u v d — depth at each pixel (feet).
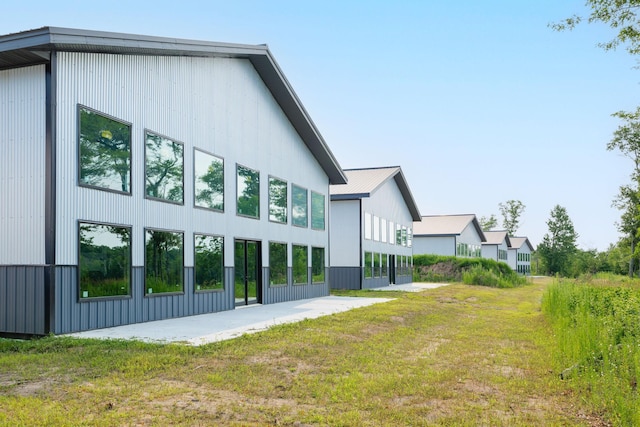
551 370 28.73
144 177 43.93
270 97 66.90
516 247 265.13
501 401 22.66
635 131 112.37
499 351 34.96
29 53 34.73
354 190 97.60
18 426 17.53
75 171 36.96
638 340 29.17
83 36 36.52
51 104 35.37
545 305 57.11
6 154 36.68
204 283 51.60
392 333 41.57
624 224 129.90
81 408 19.75
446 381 26.03
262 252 63.21
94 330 37.68
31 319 34.99
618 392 21.81
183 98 49.85
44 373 24.84
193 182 50.70
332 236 98.17
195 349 30.32
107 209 39.70
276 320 45.21
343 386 24.41
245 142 60.54
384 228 111.96
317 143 76.33
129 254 41.81
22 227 35.81
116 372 25.27
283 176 69.51
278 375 26.07
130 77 43.04
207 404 20.89
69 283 35.99
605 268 195.52
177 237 47.83
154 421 18.67
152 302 44.16
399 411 20.79
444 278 142.61
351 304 63.31
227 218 56.13
